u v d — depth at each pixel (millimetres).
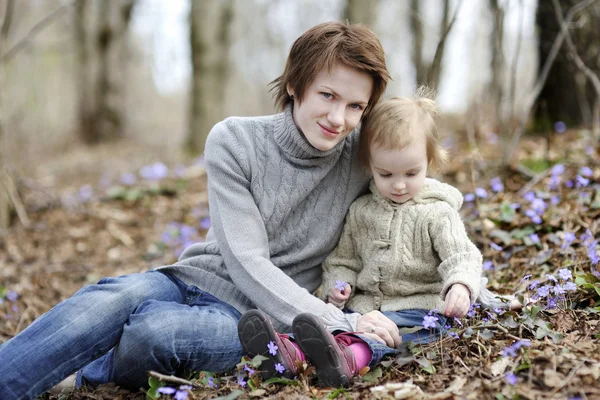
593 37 5660
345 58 2285
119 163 11359
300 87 2381
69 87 22000
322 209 2596
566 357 2072
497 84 5691
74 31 16234
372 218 2525
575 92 5902
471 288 2248
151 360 2227
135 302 2332
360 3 7934
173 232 5145
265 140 2557
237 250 2412
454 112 10336
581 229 3393
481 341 2314
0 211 5875
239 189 2500
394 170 2406
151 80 26438
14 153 12781
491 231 3631
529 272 3135
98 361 2506
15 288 4410
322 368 2146
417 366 2244
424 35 10469
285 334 2324
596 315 2430
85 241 5676
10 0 5633
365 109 2506
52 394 2502
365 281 2529
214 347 2312
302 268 2633
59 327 2193
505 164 4484
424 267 2484
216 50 11320
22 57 17750
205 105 11258
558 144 5246
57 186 9359
